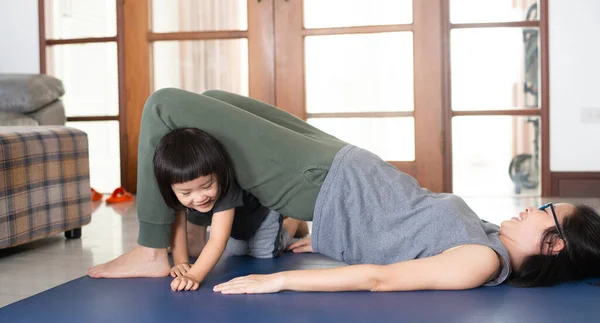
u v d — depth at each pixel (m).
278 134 1.63
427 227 1.54
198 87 4.27
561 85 3.88
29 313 1.37
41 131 2.22
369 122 4.12
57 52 4.43
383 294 1.47
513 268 1.58
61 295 1.52
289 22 4.11
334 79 4.14
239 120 1.61
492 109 3.99
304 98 4.13
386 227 1.59
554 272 1.54
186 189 1.50
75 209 2.39
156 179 1.54
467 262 1.47
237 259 1.93
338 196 1.62
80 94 4.43
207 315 1.33
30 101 3.52
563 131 3.90
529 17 3.93
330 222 1.64
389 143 4.11
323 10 4.11
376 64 4.09
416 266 1.48
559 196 3.90
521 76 3.96
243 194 1.78
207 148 1.50
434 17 3.96
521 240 1.56
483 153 4.03
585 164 3.89
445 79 3.97
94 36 4.37
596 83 3.85
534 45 3.94
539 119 3.96
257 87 4.16
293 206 1.68
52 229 2.26
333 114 4.14
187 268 1.67
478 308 1.36
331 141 1.77
